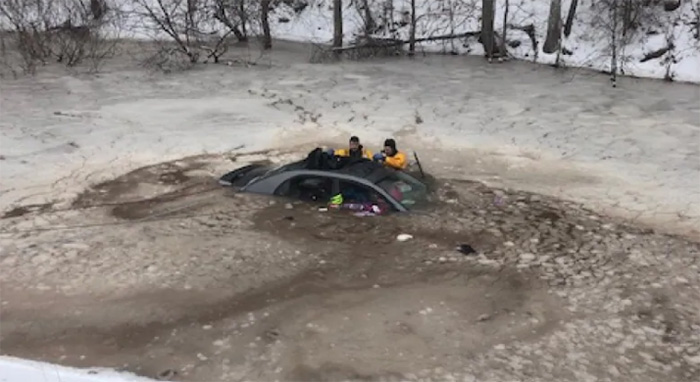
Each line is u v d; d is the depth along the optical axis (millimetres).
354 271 10211
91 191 13586
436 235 11430
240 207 12539
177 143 16406
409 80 23312
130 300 9344
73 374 7418
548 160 15438
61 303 9281
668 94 21328
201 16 29156
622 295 9531
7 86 21688
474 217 12227
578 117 18641
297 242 11125
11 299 9391
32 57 24938
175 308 9125
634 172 14602
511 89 21969
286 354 8016
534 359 7980
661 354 8141
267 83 22688
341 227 11648
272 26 33031
